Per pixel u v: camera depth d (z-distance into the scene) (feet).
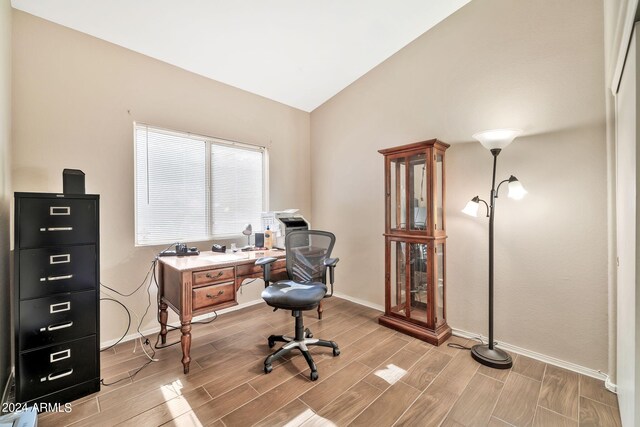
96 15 6.41
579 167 6.04
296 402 5.24
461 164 7.84
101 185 7.22
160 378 5.96
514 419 4.81
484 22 7.31
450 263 8.12
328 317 9.36
